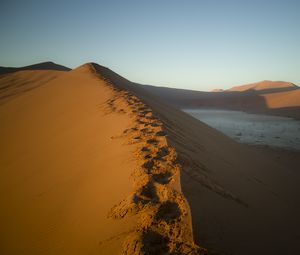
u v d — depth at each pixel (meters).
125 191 3.07
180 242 2.19
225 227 2.77
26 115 11.66
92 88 13.70
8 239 3.24
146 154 4.05
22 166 5.89
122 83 19.12
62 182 4.26
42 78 27.09
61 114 9.98
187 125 11.44
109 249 2.25
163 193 2.90
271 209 4.62
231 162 7.44
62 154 5.75
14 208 4.00
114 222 2.58
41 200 3.91
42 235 3.06
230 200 3.66
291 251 3.24
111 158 4.41
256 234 3.10
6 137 9.20
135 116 6.91
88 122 7.69
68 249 2.60
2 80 29.19
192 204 2.73
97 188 3.56
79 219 3.04
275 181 7.91
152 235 2.27
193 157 4.90
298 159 15.48
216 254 2.19
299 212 5.41
